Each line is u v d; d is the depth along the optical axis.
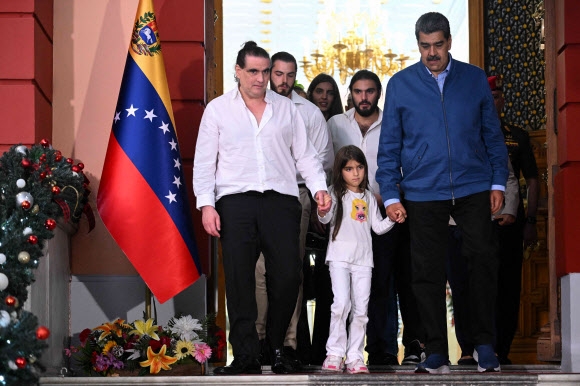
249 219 8.32
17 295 7.33
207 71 10.02
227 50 17.14
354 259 8.84
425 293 8.57
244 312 8.28
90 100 9.38
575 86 9.24
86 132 9.35
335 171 9.00
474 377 7.92
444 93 8.68
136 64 8.91
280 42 17.14
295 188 8.54
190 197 9.48
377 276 9.59
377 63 16.98
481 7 13.96
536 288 12.95
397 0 17.06
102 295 9.17
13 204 7.69
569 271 9.12
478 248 8.52
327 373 8.27
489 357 8.52
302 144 8.69
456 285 10.21
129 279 9.20
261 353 9.48
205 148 8.46
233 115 8.49
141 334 8.43
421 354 10.04
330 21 17.03
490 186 8.65
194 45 9.65
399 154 8.83
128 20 9.49
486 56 13.95
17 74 8.74
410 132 8.70
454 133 8.59
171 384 7.90
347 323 9.98
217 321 13.22
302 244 9.44
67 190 8.32
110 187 8.69
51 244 8.36
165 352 8.32
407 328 10.07
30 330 6.70
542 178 13.07
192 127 9.57
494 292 8.58
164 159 8.79
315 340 10.03
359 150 9.02
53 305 8.45
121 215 8.65
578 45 9.29
